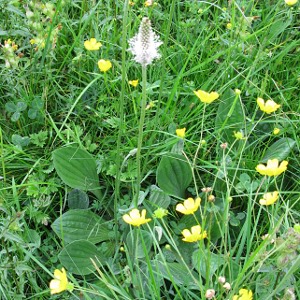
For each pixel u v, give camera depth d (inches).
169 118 18.9
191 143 18.7
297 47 22.2
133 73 21.0
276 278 13.1
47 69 19.6
